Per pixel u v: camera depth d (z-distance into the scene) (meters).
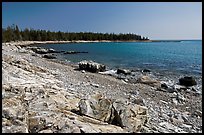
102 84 23.00
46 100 11.05
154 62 48.88
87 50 88.94
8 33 133.75
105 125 9.41
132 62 49.00
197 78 30.06
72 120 9.04
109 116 10.05
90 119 9.62
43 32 172.38
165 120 12.98
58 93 12.97
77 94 15.12
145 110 10.61
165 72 35.00
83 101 10.27
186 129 12.13
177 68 39.41
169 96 19.89
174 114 14.54
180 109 16.38
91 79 25.64
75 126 8.45
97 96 11.00
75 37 197.50
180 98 19.06
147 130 10.37
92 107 10.10
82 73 30.48
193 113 15.48
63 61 47.88
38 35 167.50
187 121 13.65
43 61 41.59
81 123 8.88
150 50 94.06
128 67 40.81
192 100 19.17
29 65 23.64
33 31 167.25
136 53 75.50
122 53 75.38
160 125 11.73
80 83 21.31
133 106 10.45
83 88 18.80
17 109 9.12
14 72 16.52
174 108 16.42
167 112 14.83
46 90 12.93
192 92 22.17
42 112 9.41
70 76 25.72
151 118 12.70
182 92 22.03
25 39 158.00
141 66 42.28
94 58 57.62
